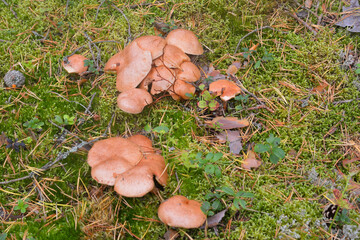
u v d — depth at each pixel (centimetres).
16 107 84
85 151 80
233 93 82
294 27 92
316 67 87
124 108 79
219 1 93
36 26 92
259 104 85
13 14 93
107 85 87
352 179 78
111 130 84
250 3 93
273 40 91
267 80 87
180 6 94
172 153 80
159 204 76
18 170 79
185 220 70
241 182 78
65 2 96
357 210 75
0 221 74
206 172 74
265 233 73
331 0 92
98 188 78
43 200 77
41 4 94
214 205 72
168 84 82
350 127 82
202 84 83
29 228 74
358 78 86
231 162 79
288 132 82
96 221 74
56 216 75
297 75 87
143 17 94
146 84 82
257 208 75
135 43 83
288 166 79
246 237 72
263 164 80
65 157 79
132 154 75
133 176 73
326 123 83
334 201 75
